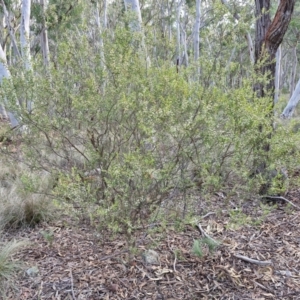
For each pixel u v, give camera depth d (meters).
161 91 1.97
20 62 2.38
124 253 2.38
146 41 2.24
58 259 2.41
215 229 2.68
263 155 2.05
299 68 19.38
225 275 2.18
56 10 7.53
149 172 1.86
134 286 2.10
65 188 2.04
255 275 2.18
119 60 2.08
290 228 2.75
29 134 2.49
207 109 1.83
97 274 2.22
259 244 2.53
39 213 3.02
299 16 8.26
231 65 2.11
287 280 2.13
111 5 10.40
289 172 2.46
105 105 2.06
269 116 2.32
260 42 3.10
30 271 2.25
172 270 2.22
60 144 2.46
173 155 2.00
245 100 1.90
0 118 7.53
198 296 2.01
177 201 2.17
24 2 5.57
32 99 2.22
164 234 2.36
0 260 2.26
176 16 12.26
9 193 3.20
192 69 2.15
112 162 2.14
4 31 10.18
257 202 2.76
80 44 2.25
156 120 1.85
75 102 2.05
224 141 1.86
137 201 2.02
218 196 2.67
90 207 2.09
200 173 2.00
